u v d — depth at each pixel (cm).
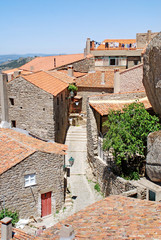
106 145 1911
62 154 1973
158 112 2025
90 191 2256
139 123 1908
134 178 1894
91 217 1057
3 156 1852
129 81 2916
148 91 1992
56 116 2723
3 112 2380
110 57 4622
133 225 908
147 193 1695
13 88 2717
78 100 3962
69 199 2111
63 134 3200
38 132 2678
